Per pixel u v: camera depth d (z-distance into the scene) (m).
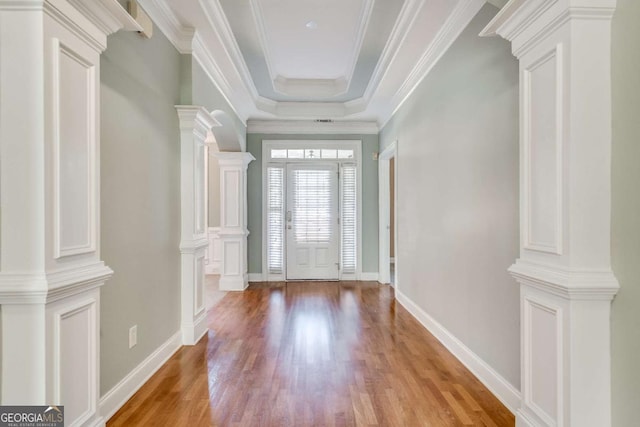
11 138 1.26
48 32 1.28
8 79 1.26
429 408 2.19
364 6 3.22
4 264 1.26
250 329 3.73
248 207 6.28
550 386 1.56
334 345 3.27
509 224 2.20
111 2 1.52
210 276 7.04
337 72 4.99
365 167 6.35
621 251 1.40
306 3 3.22
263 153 6.26
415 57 3.60
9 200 1.26
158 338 2.80
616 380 1.41
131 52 2.38
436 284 3.47
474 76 2.65
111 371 2.14
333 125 6.30
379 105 5.26
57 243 1.32
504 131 2.25
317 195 6.35
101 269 1.55
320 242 6.38
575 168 1.43
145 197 2.58
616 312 1.42
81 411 1.46
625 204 1.38
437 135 3.40
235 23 3.38
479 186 2.58
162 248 2.88
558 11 1.46
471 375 2.64
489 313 2.44
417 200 4.05
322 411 2.15
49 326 1.28
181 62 3.22
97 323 1.57
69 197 1.40
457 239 2.97
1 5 1.24
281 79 5.21
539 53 1.61
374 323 3.93
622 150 1.39
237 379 2.58
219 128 5.00
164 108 2.91
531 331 1.70
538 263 1.63
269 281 6.30
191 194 3.26
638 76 1.33
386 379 2.58
